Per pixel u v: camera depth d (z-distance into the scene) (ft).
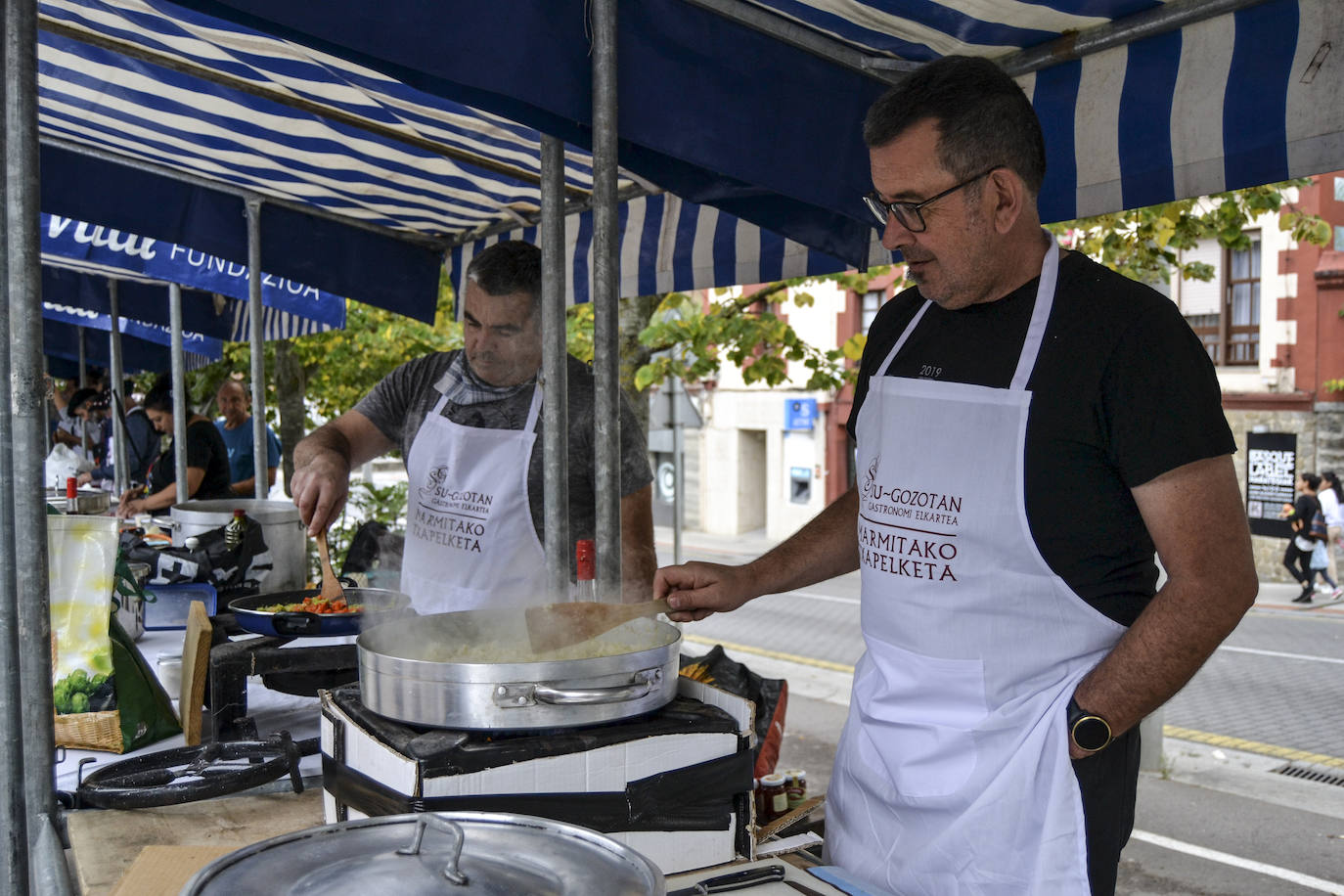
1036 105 7.39
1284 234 52.60
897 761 5.49
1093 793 5.08
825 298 71.36
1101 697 4.94
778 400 75.72
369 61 6.00
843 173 7.31
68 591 7.67
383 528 11.34
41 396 5.31
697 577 5.75
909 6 6.63
